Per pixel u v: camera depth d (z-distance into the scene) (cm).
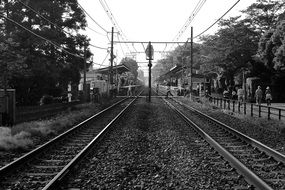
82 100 3472
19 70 2098
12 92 1730
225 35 3997
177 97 5197
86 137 1443
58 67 2870
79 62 3203
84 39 3147
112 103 3844
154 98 4972
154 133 1540
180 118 2194
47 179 797
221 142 1327
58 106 2586
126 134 1497
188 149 1146
